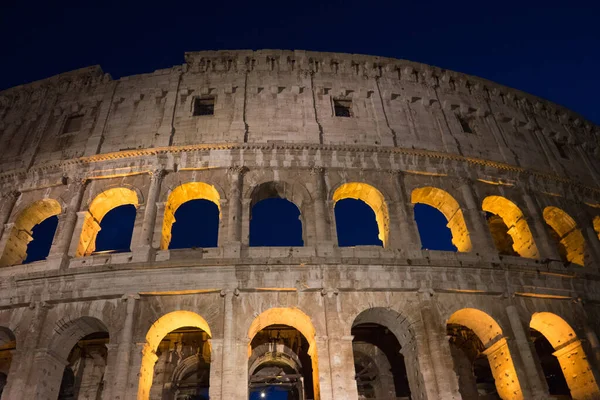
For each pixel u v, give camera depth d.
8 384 29.23
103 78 46.94
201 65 46.09
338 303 31.69
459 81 49.81
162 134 40.81
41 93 47.25
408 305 32.38
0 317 31.98
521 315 34.00
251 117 42.09
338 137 41.44
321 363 29.44
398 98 46.12
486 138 45.97
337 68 47.03
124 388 28.31
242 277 31.89
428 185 39.91
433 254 35.19
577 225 43.22
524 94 52.25
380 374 40.84
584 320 35.34
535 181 44.12
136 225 35.84
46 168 39.97
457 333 42.03
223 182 37.75
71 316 31.33
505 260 36.50
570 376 35.44
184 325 33.44
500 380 33.19
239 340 29.81
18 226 38.88
